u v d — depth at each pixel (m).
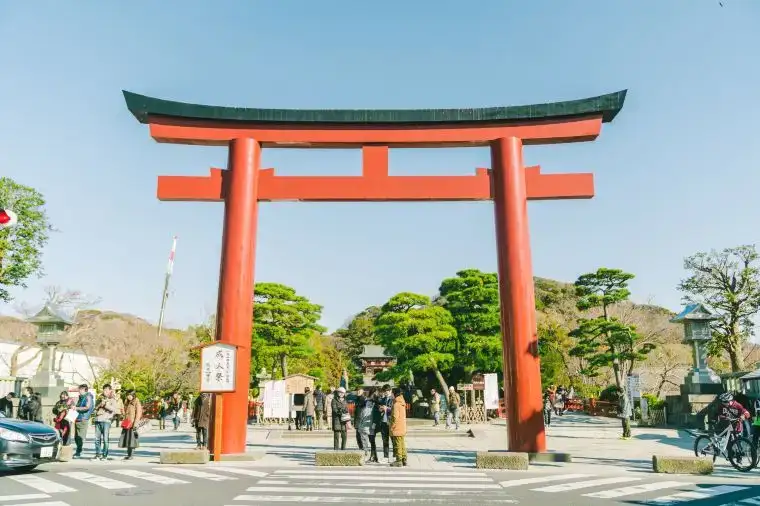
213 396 14.84
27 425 12.27
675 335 50.31
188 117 15.78
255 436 24.36
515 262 14.96
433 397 30.41
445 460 15.04
